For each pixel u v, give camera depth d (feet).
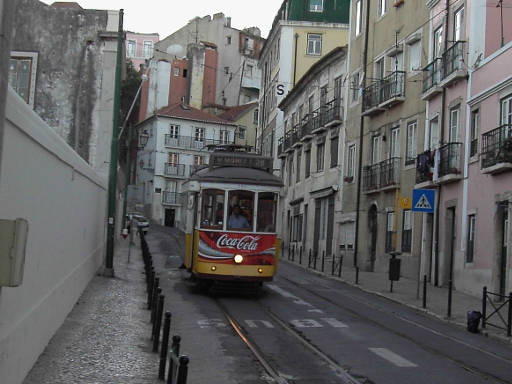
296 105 159.02
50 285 30.73
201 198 57.26
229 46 278.05
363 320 46.29
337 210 119.55
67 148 33.91
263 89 206.69
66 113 83.15
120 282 60.64
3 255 14.98
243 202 57.36
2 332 20.06
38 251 26.17
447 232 76.69
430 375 29.07
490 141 65.77
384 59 102.12
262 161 60.44
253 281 56.59
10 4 15.88
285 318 45.47
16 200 21.04
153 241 140.05
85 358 28.84
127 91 217.97
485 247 66.23
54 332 32.96
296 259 123.54
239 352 33.12
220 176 57.52
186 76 262.67
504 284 63.21
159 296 32.48
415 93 89.10
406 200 65.36
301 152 150.51
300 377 28.14
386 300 62.13
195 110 249.96
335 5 171.53
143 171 249.14
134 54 332.39
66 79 83.46
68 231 37.32
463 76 72.79
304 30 171.22
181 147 242.78
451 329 44.96
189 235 60.08
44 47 83.71
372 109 100.17
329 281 80.94
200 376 27.91
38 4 84.07
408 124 91.04
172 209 242.17
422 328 44.27
